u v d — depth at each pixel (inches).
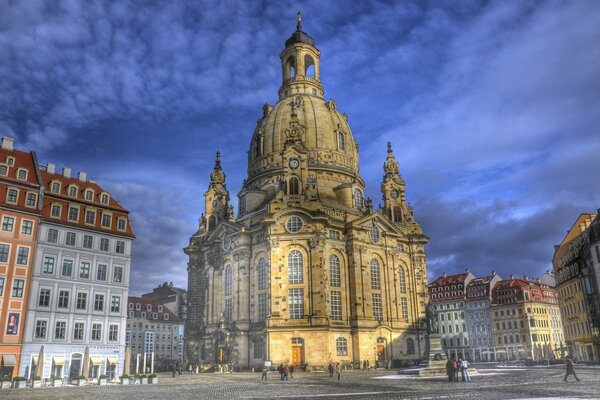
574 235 4143.7
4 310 2466.8
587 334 3597.4
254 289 3690.9
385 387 1670.8
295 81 4953.3
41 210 2689.5
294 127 4015.8
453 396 1251.8
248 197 4247.0
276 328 3368.6
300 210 3599.9
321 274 3503.9
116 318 2854.3
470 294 6195.9
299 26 5251.0
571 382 1672.0
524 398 1142.3
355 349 3567.9
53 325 2608.3
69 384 2242.9
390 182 4611.2
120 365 2805.1
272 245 3563.0
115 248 2947.8
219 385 2048.5
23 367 2466.8
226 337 3698.3
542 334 5679.1
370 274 3875.5
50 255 2682.1
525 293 5698.8
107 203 3034.0
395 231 4153.5
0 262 2506.2
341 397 1314.0
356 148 4803.2
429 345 2529.5
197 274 4407.0
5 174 2664.9
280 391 1625.2
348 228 3823.8
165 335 5954.7
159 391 1732.3
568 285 4018.2
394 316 3944.4
